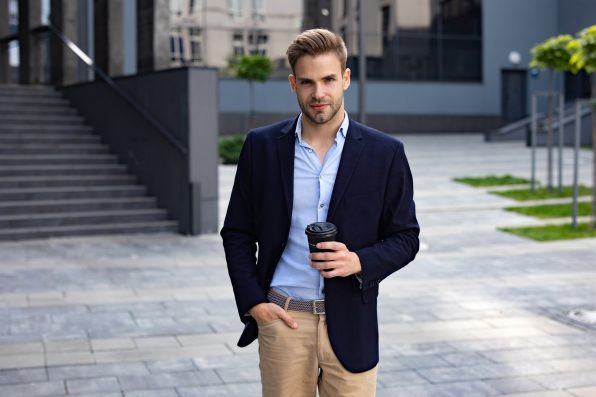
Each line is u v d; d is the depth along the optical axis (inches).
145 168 515.8
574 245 442.3
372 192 106.1
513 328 263.6
